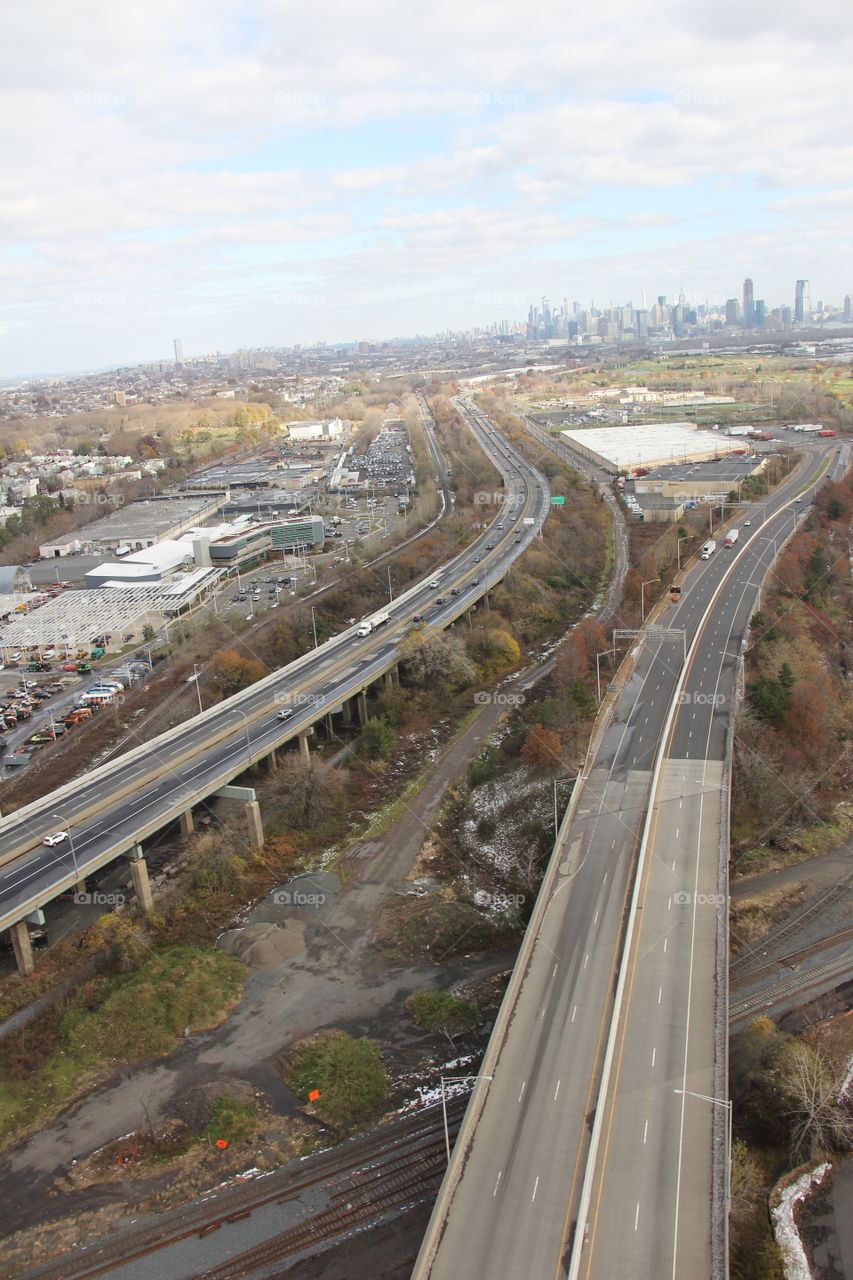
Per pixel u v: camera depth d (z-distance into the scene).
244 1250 82.19
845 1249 80.62
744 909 128.38
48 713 194.62
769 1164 89.75
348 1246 81.75
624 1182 75.12
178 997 113.12
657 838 122.38
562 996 95.88
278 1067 103.75
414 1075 101.31
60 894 128.25
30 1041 108.56
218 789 140.75
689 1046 88.25
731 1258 80.00
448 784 162.75
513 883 132.88
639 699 166.50
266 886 137.50
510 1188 75.06
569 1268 67.88
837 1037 102.62
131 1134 96.00
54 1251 83.56
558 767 147.62
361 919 129.00
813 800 149.50
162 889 134.38
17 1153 94.75
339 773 162.25
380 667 185.88
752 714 160.25
